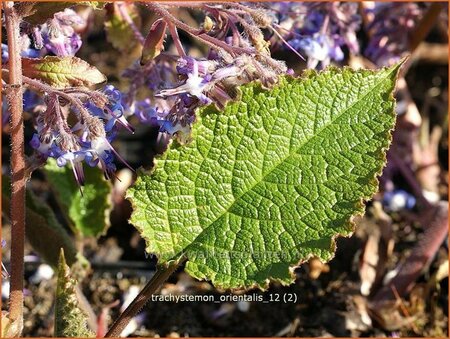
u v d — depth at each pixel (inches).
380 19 12.2
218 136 7.0
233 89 7.1
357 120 6.8
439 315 11.0
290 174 7.0
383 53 12.3
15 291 7.5
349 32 9.9
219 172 7.1
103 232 10.6
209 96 7.1
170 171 7.1
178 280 11.3
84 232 10.6
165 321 11.0
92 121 7.1
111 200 10.7
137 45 9.9
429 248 10.9
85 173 10.4
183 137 7.2
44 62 7.6
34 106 8.6
